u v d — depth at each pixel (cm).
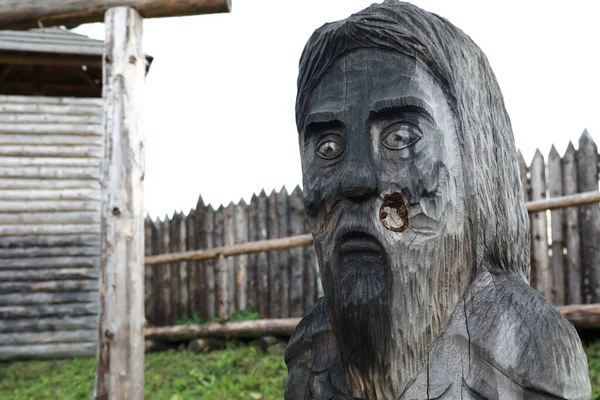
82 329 699
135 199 399
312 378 153
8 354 680
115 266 391
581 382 124
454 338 131
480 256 135
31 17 421
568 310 409
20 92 877
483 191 136
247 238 679
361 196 133
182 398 424
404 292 131
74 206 705
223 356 515
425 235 131
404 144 133
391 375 133
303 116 146
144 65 421
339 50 140
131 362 388
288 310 632
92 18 423
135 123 404
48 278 696
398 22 136
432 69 134
